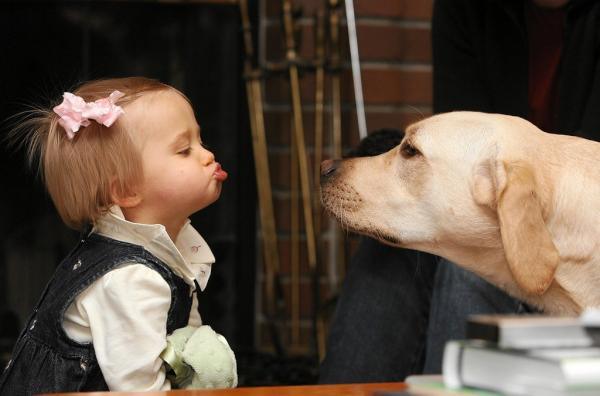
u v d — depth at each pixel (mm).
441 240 1505
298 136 2588
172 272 1368
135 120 1365
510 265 1293
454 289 1638
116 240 1354
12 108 2613
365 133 2654
